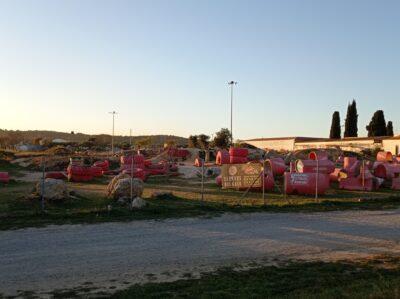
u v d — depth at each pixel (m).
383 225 15.89
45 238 12.76
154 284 8.91
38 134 176.50
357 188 29.45
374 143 71.06
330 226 15.53
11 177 39.41
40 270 9.83
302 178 25.73
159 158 61.44
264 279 9.30
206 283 8.98
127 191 21.16
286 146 89.69
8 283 8.95
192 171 44.09
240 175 27.69
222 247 12.16
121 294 8.31
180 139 156.00
